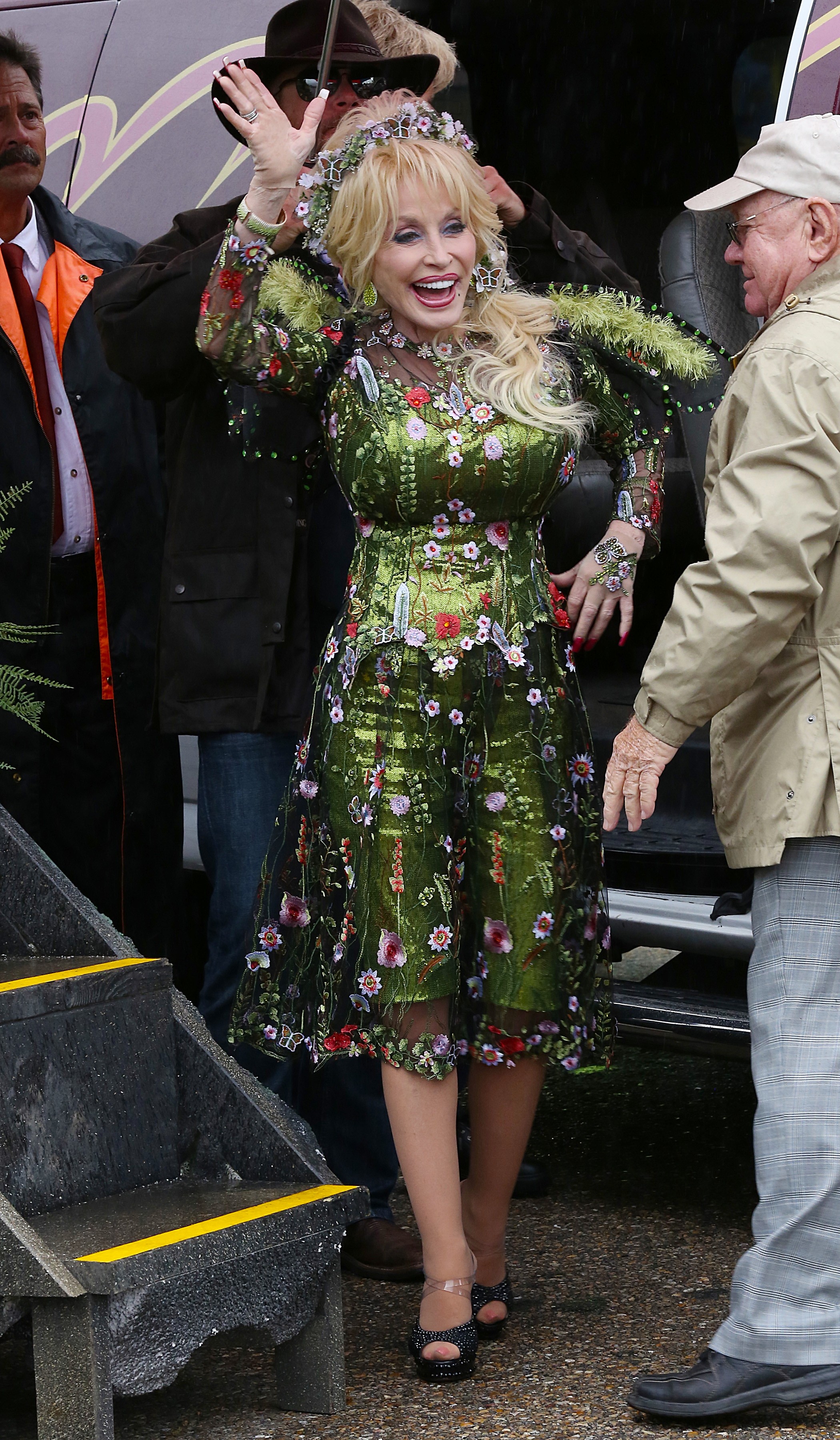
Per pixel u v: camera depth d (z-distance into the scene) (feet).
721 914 13.30
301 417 12.34
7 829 12.06
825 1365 10.46
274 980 11.87
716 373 12.09
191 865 16.60
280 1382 11.00
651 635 17.60
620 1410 10.79
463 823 11.50
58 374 15.16
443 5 17.72
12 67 14.82
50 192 16.67
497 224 11.35
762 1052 10.77
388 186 10.83
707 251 15.85
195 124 16.33
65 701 15.52
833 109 12.92
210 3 16.57
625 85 18.84
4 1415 10.94
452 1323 11.30
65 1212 10.66
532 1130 16.94
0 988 10.60
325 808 11.57
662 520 16.66
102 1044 11.07
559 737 11.60
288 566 12.84
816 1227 10.49
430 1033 11.30
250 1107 11.40
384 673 11.21
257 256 11.30
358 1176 13.48
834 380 10.09
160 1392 11.33
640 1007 13.55
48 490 14.82
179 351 12.48
